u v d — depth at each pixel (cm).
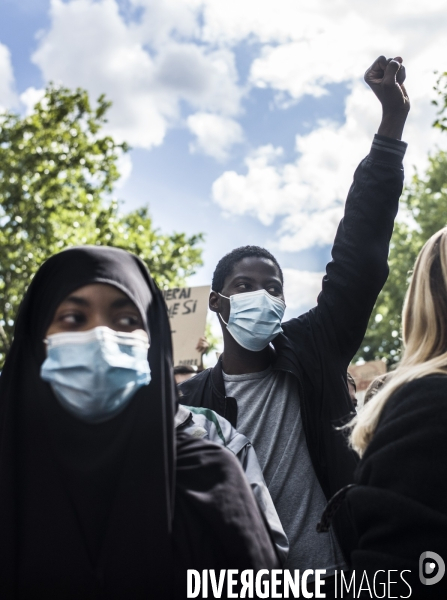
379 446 193
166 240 1817
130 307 221
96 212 1802
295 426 305
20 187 1706
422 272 220
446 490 182
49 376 212
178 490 212
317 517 285
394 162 310
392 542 183
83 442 217
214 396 322
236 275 337
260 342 321
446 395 189
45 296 223
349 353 315
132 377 213
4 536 202
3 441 211
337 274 312
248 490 217
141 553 202
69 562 201
